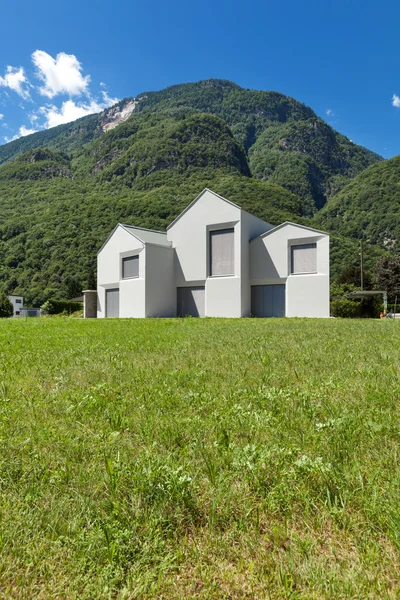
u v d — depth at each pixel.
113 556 1.77
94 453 2.89
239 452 2.68
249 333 12.03
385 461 2.63
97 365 6.38
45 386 5.16
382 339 9.65
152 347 8.70
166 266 33.75
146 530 1.96
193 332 12.96
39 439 3.15
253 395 4.34
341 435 3.07
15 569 1.73
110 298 36.91
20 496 2.28
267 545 1.89
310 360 6.45
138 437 3.18
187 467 2.55
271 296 31.06
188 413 3.84
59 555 1.80
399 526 1.89
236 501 2.22
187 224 33.66
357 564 1.72
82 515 2.09
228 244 31.41
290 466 2.57
